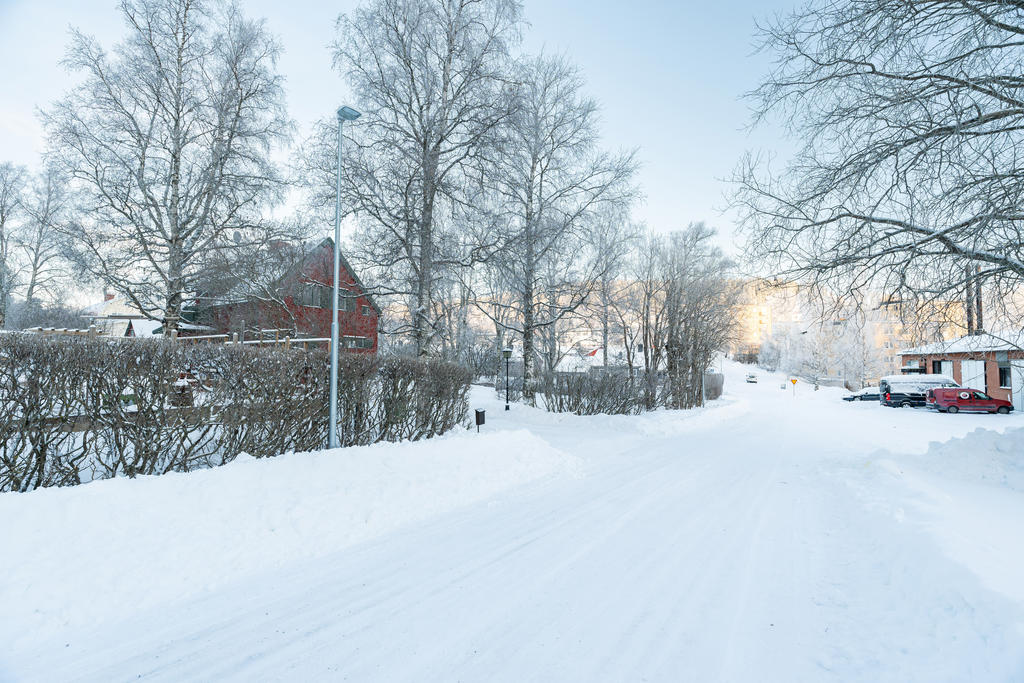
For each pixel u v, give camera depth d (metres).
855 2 6.79
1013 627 2.59
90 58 16.97
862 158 7.41
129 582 3.59
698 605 3.58
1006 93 6.66
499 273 13.69
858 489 6.70
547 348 26.58
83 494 4.03
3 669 2.78
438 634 3.21
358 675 2.78
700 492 7.15
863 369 56.19
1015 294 7.19
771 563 4.38
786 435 15.27
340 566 4.32
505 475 7.55
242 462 5.65
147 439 5.36
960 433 16.16
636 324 28.30
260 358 6.39
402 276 14.55
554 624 3.33
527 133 14.20
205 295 20.27
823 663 2.81
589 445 11.81
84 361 4.96
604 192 17.36
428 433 9.76
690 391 25.62
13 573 3.31
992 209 6.22
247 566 4.14
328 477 5.73
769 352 88.50
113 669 2.82
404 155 12.71
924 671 2.60
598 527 5.46
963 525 4.36
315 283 17.61
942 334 8.01
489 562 4.43
